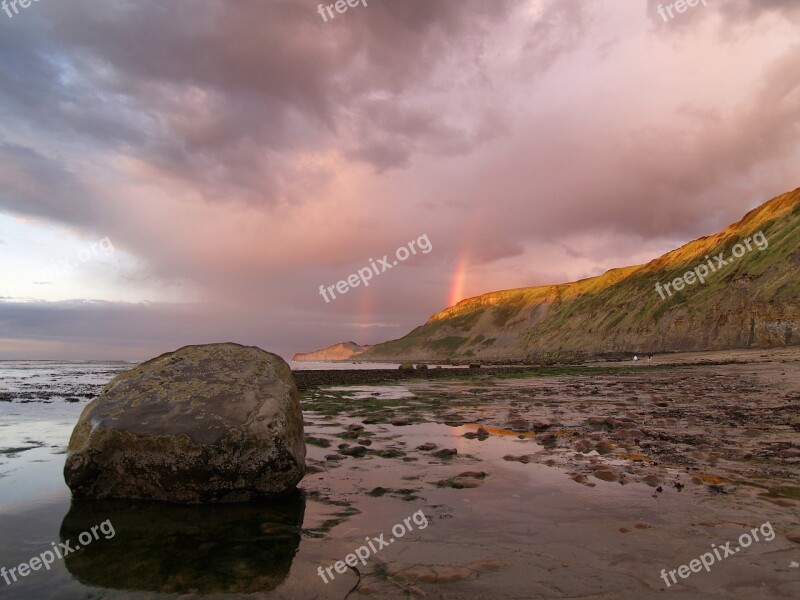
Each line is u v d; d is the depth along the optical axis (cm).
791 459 742
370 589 346
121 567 393
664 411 1355
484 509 531
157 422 604
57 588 355
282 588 352
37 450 891
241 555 416
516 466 738
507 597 329
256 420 609
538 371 4581
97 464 593
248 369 703
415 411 1507
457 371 5300
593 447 876
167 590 351
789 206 10488
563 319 17462
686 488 594
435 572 370
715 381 2523
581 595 330
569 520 489
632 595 329
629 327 12144
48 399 2058
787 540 425
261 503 579
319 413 1467
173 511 551
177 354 736
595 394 2034
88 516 530
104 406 639
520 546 423
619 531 455
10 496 606
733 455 775
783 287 8238
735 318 8581
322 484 647
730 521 475
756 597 322
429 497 581
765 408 1341
